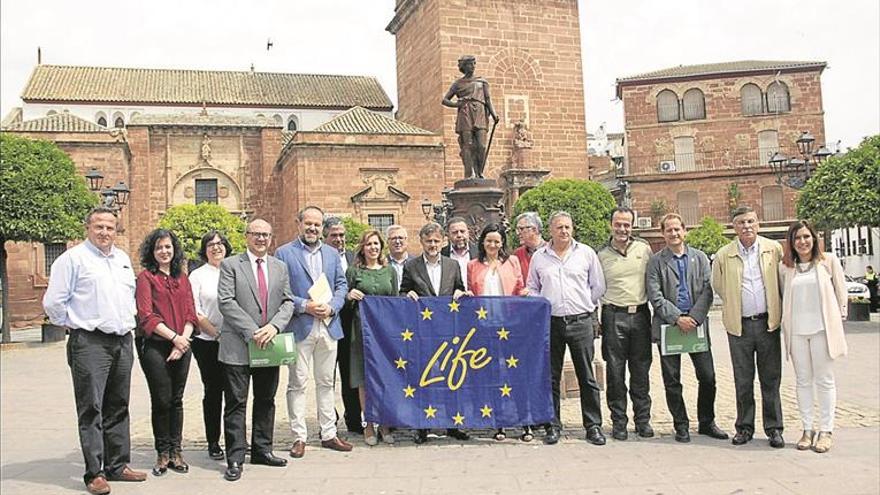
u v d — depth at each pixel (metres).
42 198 23.66
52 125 38.62
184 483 7.04
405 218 37.12
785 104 45.56
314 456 7.93
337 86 51.09
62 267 6.85
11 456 8.60
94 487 6.75
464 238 9.34
